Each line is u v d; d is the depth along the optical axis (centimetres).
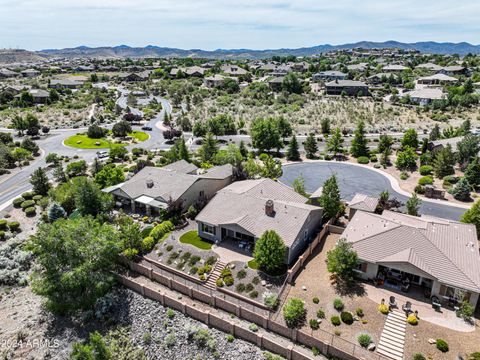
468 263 3250
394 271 3534
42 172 6162
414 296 3281
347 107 12506
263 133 8100
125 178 6481
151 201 5012
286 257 3725
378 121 10944
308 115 11700
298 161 7712
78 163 7138
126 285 3806
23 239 4728
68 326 3497
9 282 4109
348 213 5059
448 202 5447
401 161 6906
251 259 3872
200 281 3653
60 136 10244
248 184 5150
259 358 2855
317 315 3097
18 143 9075
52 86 18238
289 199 4766
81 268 3550
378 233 3675
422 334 2862
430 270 3212
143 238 4397
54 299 3606
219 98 14788
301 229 3909
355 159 7706
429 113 11675
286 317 3048
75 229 3838
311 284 3503
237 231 4069
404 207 5216
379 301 3238
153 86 18900
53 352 3256
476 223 4172
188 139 9856
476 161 5847
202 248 4131
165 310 3438
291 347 2795
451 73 17500
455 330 2895
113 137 10075
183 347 3089
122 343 3225
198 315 3256
